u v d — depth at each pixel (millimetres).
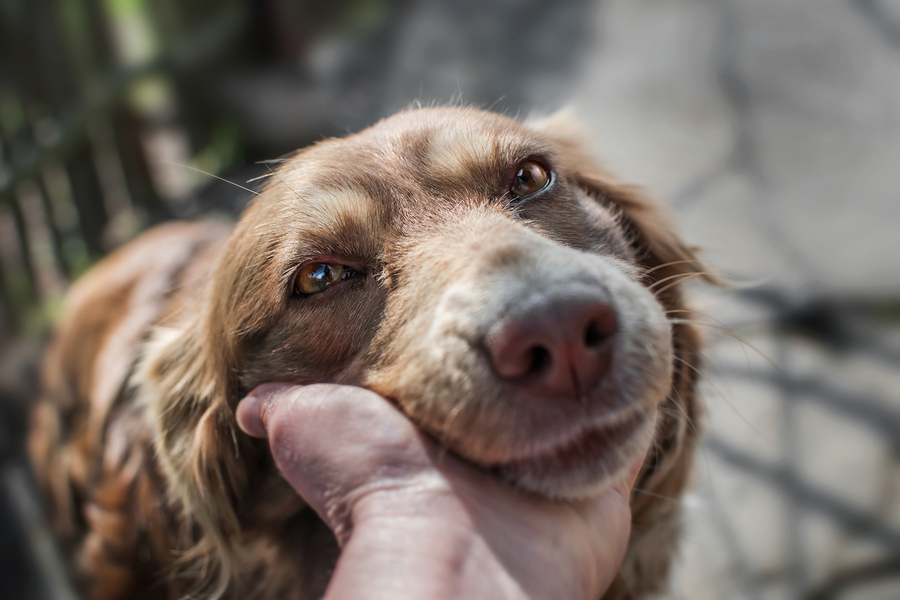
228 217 911
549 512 208
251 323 285
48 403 516
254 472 301
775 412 552
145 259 491
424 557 186
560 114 385
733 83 832
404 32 1110
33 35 785
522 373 202
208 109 1105
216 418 297
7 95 761
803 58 789
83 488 423
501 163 278
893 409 544
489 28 1060
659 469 303
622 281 221
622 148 809
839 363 587
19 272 754
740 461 526
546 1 1071
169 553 338
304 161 292
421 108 332
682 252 341
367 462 208
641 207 344
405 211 263
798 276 656
